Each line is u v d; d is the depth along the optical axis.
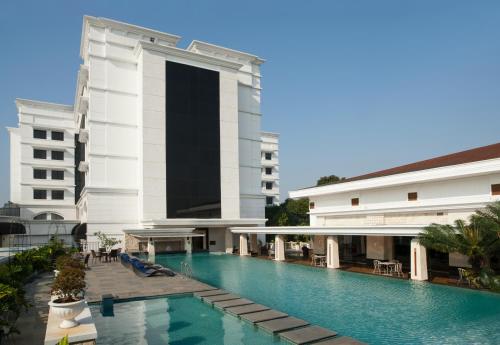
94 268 24.12
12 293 9.20
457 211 20.94
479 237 15.75
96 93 39.62
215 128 43.66
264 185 79.25
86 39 42.16
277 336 10.06
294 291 16.62
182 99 41.84
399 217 24.94
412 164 32.75
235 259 33.00
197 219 39.28
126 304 13.98
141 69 39.94
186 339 9.94
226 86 44.97
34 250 22.50
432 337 9.95
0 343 8.95
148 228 37.84
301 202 59.12
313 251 32.53
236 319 11.80
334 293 15.98
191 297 15.08
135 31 42.44
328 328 10.91
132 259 24.88
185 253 38.59
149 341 9.83
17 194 57.47
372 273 20.75
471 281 16.00
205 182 42.19
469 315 11.95
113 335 10.35
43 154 54.84
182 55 42.25
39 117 54.88
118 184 39.62
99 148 39.19
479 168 19.31
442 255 22.62
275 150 80.81
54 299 8.87
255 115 50.75
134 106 41.44
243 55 50.44
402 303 13.77
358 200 28.50
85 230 40.53
